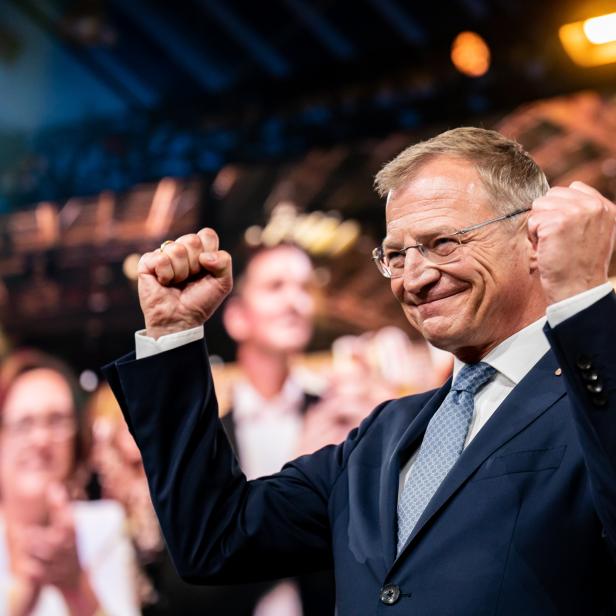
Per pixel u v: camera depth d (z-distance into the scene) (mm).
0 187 6262
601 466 1397
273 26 5766
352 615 1619
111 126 6246
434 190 1734
